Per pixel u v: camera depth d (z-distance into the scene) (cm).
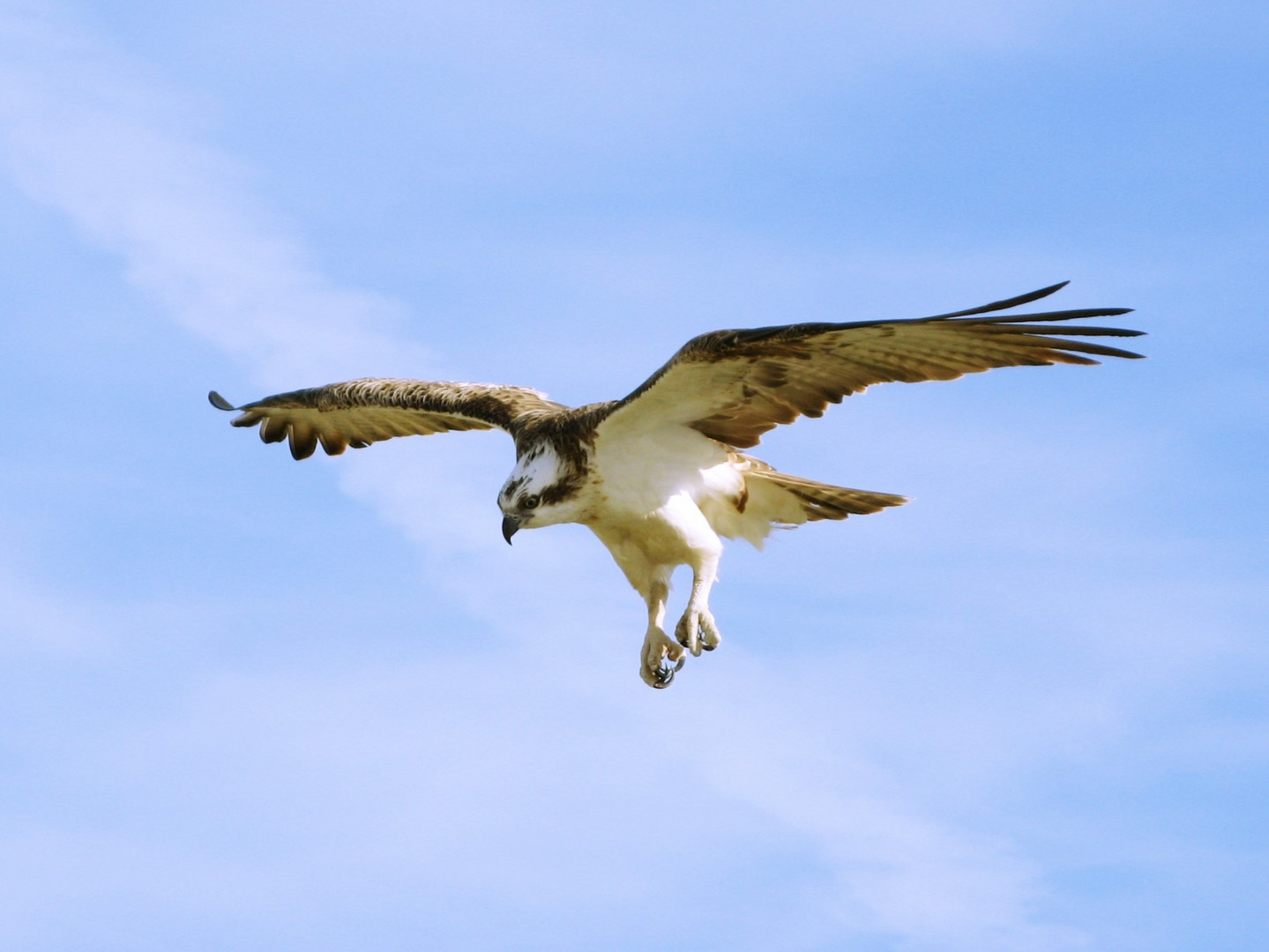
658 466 1383
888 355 1286
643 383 1331
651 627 1420
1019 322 1212
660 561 1420
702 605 1391
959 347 1265
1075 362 1246
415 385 1648
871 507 1481
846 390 1324
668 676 1416
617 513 1390
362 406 1675
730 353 1280
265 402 1733
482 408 1558
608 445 1375
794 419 1355
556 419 1416
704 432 1394
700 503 1434
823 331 1235
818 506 1485
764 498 1477
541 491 1382
